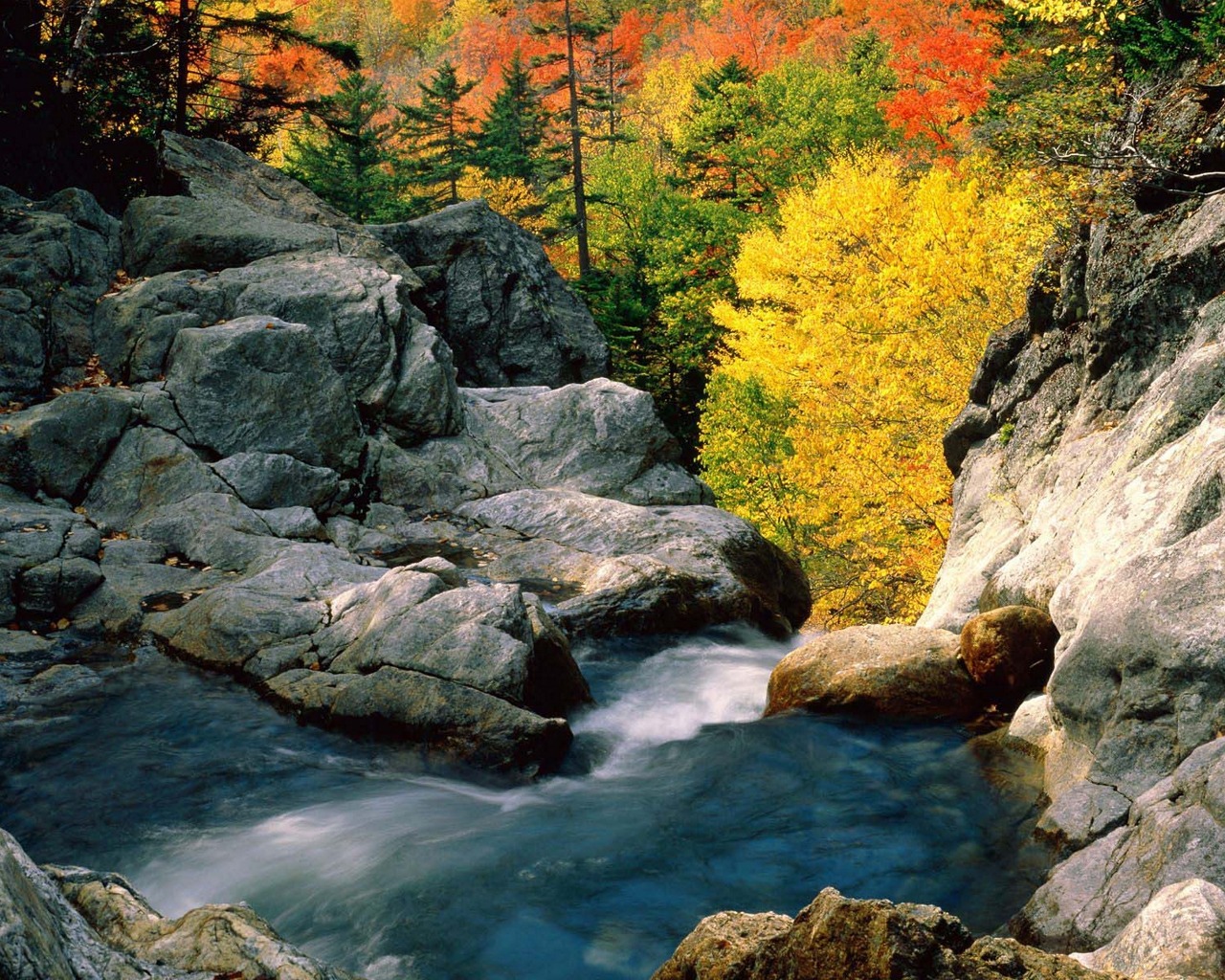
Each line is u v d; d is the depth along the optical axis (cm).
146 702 828
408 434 1391
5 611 906
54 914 303
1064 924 494
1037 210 1206
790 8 5859
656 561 1109
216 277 1385
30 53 1641
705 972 353
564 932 562
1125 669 618
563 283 2150
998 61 2377
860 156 2297
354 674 816
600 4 6138
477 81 4772
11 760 743
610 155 4984
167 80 1984
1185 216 907
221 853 646
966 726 806
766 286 2270
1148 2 1034
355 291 1398
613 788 757
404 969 531
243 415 1209
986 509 1169
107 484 1119
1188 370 778
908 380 1816
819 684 862
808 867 631
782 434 2191
